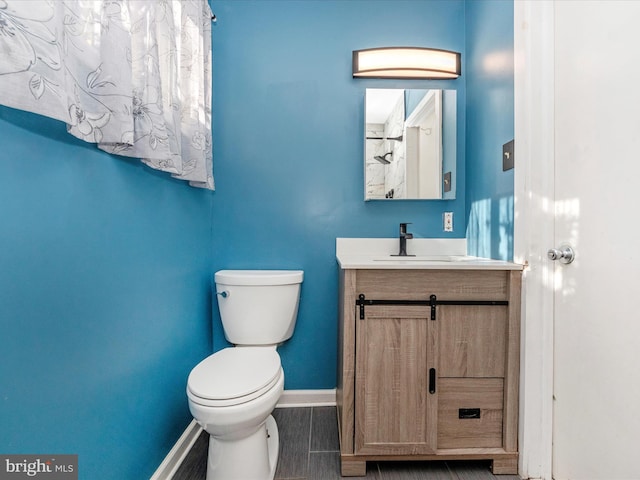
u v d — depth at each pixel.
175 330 1.31
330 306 1.76
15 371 0.62
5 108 0.60
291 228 1.75
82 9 0.72
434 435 1.18
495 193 1.42
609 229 0.92
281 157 1.74
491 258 1.46
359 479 1.18
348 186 1.75
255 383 1.04
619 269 0.89
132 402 1.00
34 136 0.67
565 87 1.08
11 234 0.62
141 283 1.06
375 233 1.76
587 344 1.00
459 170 1.76
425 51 1.66
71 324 0.76
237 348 1.35
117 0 0.81
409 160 1.73
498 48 1.39
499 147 1.38
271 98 1.74
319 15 1.73
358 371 1.18
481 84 1.56
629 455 0.87
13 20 0.54
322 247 1.75
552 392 1.15
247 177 1.74
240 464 1.08
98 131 0.79
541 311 1.15
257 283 1.52
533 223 1.15
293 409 1.69
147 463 1.08
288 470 1.23
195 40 1.32
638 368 0.84
